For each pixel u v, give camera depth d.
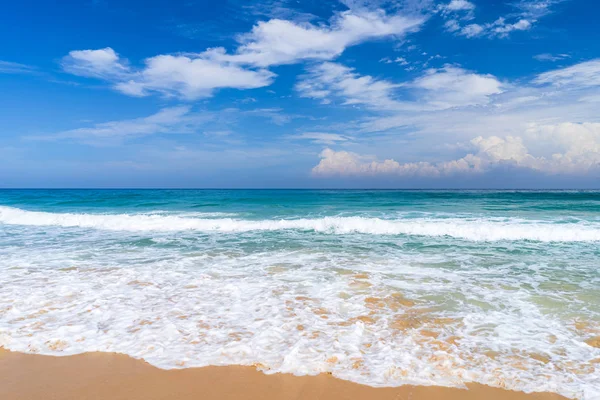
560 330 4.52
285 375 3.46
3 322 4.65
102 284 6.45
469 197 34.38
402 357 3.78
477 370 3.55
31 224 16.05
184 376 3.45
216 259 8.67
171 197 34.88
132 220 15.83
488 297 5.80
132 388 3.25
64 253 9.44
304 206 23.69
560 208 21.05
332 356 3.78
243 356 3.80
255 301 5.55
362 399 3.10
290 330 4.45
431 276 7.10
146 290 6.10
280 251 9.70
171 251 9.72
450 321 4.80
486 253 9.45
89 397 3.12
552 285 6.50
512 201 27.83
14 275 7.09
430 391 3.22
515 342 4.17
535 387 3.27
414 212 19.06
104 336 4.25
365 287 6.32
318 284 6.52
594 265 8.12
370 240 11.52
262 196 36.84
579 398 3.11
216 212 20.00
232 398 3.12
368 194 42.06
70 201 29.03
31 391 3.20
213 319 4.80
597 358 3.78
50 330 4.41
